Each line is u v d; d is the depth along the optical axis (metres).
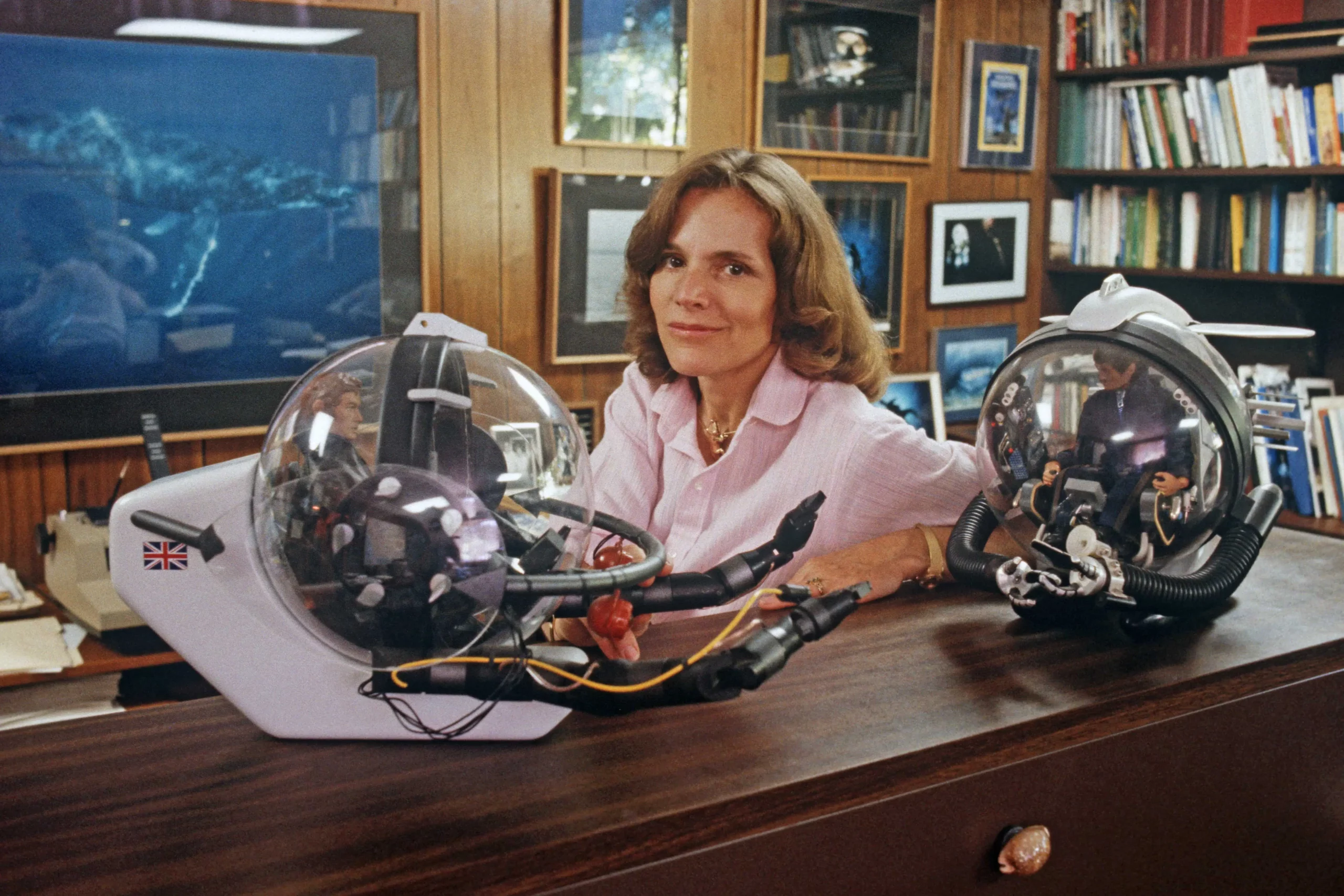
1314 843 1.19
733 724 0.94
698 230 1.35
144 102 2.60
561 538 0.87
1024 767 0.94
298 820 0.78
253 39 2.70
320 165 2.84
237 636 0.90
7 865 0.73
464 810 0.79
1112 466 1.08
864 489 1.39
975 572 1.25
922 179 3.88
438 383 0.83
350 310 2.93
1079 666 1.07
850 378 1.47
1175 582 1.13
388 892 0.70
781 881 0.83
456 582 0.80
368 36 2.85
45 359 2.57
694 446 1.52
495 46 3.03
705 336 1.36
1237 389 1.11
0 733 0.94
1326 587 1.34
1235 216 3.66
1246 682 1.09
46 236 2.54
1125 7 3.88
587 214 3.19
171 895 0.69
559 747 0.90
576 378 3.29
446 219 3.03
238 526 0.88
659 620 1.29
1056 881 0.98
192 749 0.91
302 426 0.84
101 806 0.81
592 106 3.18
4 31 2.43
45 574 2.62
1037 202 4.21
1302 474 3.46
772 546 1.01
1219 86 3.58
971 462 1.42
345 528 0.80
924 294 3.96
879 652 1.11
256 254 2.79
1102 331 1.10
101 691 2.32
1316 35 3.40
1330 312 3.69
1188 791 1.06
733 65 3.42
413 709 0.90
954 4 3.84
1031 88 4.07
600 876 0.76
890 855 0.88
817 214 1.39
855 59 3.63
